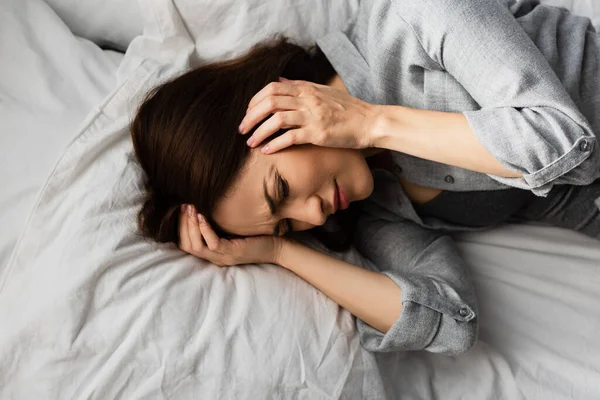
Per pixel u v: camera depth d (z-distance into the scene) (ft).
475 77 2.36
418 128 2.44
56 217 2.55
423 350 2.92
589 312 2.93
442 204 3.03
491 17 2.35
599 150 2.34
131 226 2.58
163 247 2.65
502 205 3.02
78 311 2.34
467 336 2.59
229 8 3.34
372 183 2.66
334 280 2.73
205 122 2.46
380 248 3.20
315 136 2.41
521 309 3.01
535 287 3.07
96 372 2.28
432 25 2.40
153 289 2.46
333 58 2.94
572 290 3.01
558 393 2.70
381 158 2.99
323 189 2.54
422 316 2.58
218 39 3.44
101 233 2.51
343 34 3.01
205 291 2.56
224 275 2.68
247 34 3.38
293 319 2.56
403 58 2.64
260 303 2.56
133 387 2.28
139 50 3.40
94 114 2.85
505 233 3.29
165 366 2.31
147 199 2.67
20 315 2.34
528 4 3.03
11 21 3.42
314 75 2.94
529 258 3.18
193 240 2.65
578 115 2.23
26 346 2.28
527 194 3.04
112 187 2.61
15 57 3.32
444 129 2.39
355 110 2.50
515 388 2.74
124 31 3.75
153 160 2.59
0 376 2.24
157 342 2.35
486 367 2.81
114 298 2.41
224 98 2.54
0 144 2.99
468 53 2.34
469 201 2.98
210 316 2.46
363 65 2.91
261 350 2.42
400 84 2.77
